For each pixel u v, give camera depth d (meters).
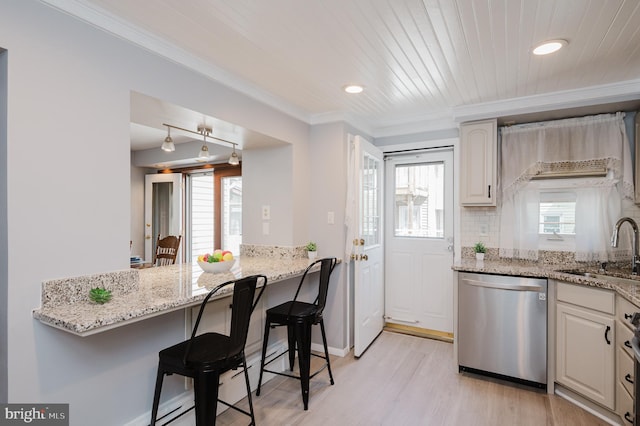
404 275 3.79
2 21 1.32
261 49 1.99
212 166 4.79
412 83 2.49
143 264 3.84
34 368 1.41
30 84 1.40
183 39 1.88
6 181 1.34
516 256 3.02
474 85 2.53
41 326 1.43
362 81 2.46
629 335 1.89
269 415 2.18
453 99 2.84
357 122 3.39
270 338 2.88
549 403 2.32
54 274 1.47
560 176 2.88
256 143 3.05
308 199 3.32
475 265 2.87
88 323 1.26
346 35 1.83
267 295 2.84
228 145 3.37
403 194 3.81
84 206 1.58
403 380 2.65
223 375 2.27
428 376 2.71
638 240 2.46
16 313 1.36
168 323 2.01
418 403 2.32
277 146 3.16
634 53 2.02
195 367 1.67
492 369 2.62
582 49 1.97
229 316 2.43
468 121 3.08
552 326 2.44
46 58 1.45
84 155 1.58
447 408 2.26
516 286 2.52
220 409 2.23
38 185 1.43
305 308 2.49
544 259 2.96
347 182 3.20
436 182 3.64
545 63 2.16
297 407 2.28
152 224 5.25
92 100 1.61
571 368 2.31
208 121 2.36
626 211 2.69
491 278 2.62
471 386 2.55
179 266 2.75
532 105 2.75
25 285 1.38
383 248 3.81
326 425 2.08
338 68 2.24
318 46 1.95
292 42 1.91
